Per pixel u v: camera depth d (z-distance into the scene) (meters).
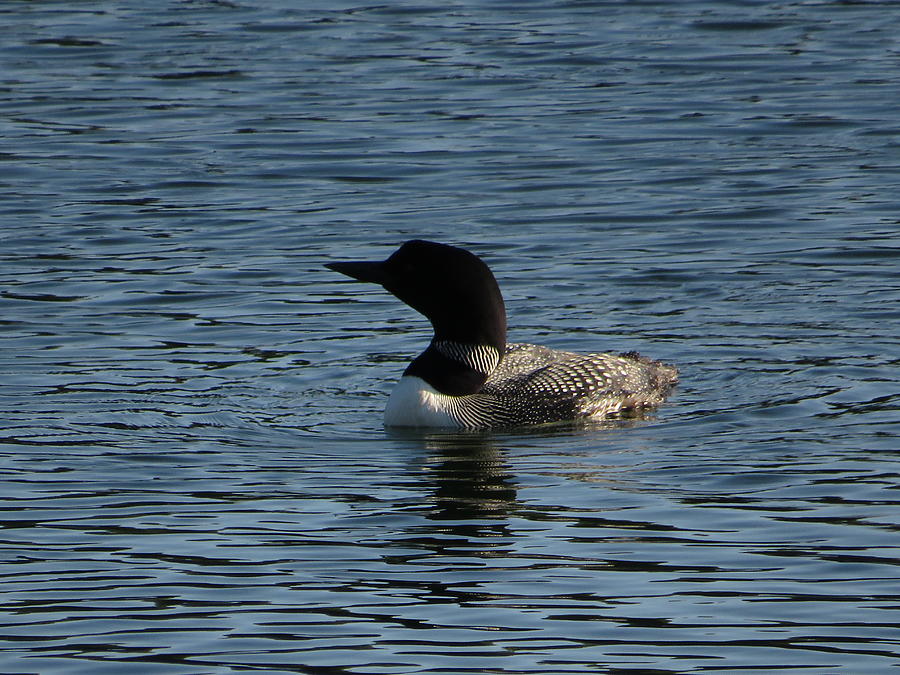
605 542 10.01
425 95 23.41
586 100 23.11
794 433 12.27
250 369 14.08
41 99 23.28
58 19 27.61
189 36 26.58
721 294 15.95
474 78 24.14
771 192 19.14
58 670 8.29
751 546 9.88
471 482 11.30
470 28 26.94
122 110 22.86
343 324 15.34
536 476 11.43
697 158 20.55
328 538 10.16
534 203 19.00
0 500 10.88
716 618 8.83
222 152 21.08
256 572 9.59
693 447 12.05
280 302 15.90
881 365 13.89
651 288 16.16
